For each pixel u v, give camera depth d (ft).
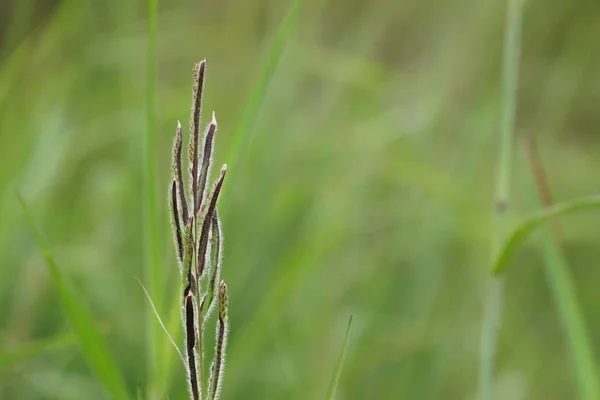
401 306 5.47
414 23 7.74
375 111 6.62
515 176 6.59
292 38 6.33
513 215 5.66
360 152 5.92
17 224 4.72
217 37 7.01
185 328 2.23
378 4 7.61
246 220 5.43
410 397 4.79
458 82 7.22
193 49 7.04
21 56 5.27
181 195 2.22
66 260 4.83
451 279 6.17
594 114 7.89
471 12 7.41
